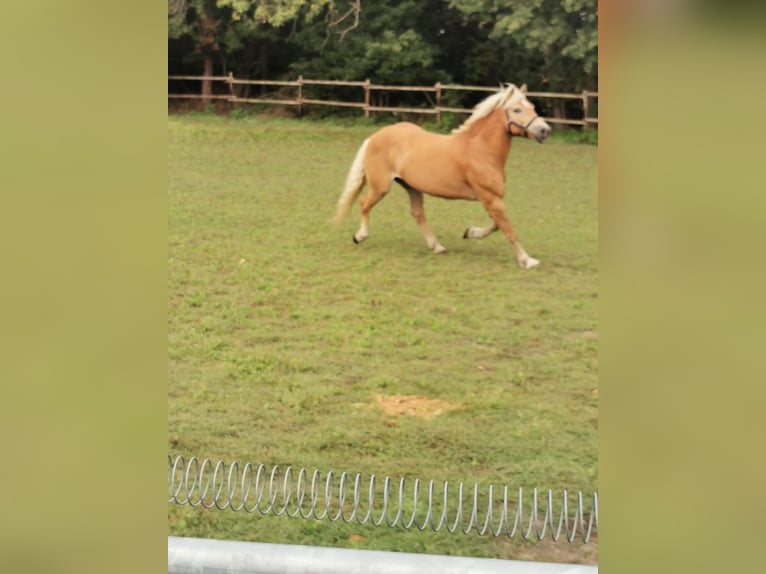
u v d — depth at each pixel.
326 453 7.48
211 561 5.77
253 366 7.84
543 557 6.74
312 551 5.73
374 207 8.06
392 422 7.55
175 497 7.00
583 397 7.44
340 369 7.75
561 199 7.77
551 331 7.63
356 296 7.94
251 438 7.63
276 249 8.16
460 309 7.78
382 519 6.47
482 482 7.20
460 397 7.54
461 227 7.91
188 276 8.20
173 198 8.39
